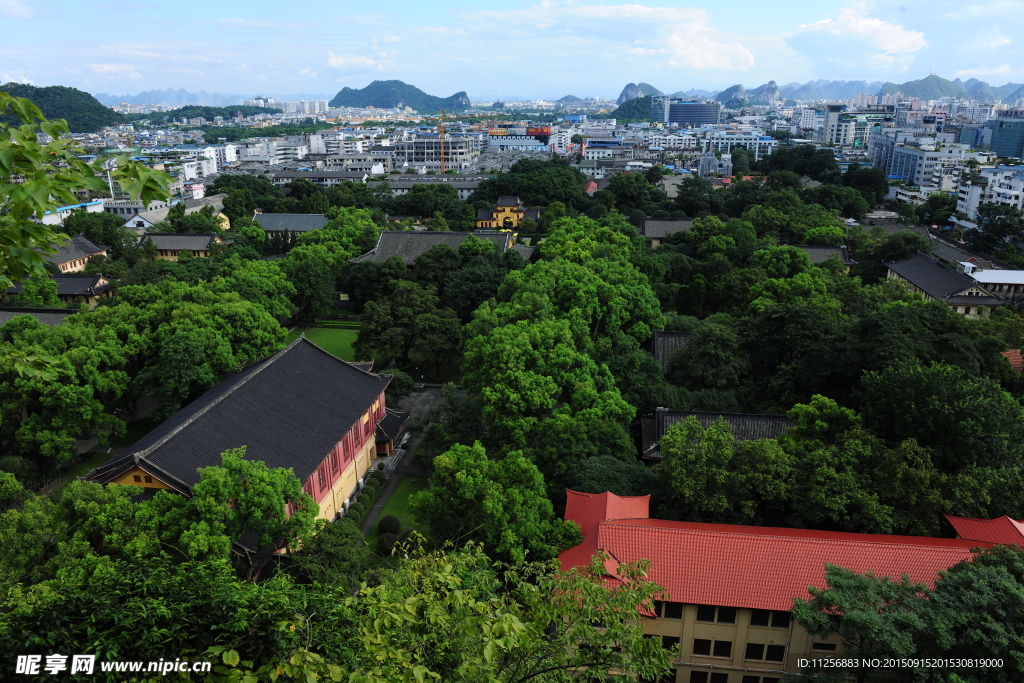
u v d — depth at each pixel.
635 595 21.48
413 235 107.56
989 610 25.78
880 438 43.31
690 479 39.97
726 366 60.50
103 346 58.22
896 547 33.25
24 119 12.42
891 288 75.12
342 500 52.56
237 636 17.77
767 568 33.12
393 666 17.06
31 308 78.31
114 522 35.59
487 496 37.88
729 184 197.38
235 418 46.59
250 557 39.09
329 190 184.00
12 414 55.22
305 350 58.59
